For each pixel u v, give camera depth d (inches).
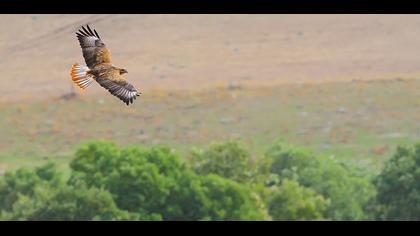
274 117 6461.6
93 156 3038.9
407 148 3312.0
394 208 3208.7
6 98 6899.6
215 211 2842.0
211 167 3307.1
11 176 3110.2
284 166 3644.2
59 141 6112.2
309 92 6894.7
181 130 6289.4
